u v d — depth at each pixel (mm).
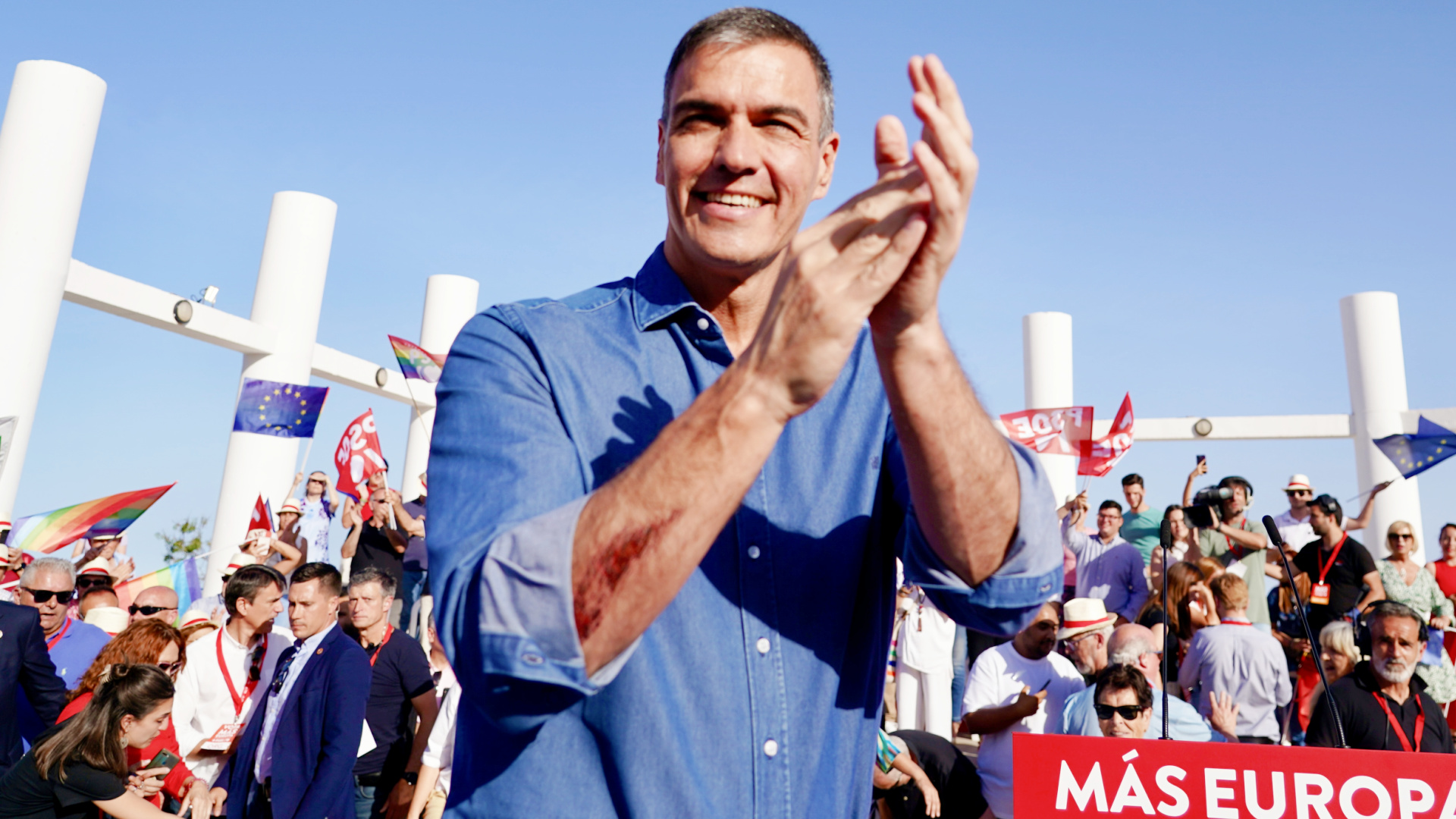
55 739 4207
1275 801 1904
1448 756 1855
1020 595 857
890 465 1006
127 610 8297
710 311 1049
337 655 4617
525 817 827
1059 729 5039
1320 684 5816
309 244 10008
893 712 8109
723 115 986
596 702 834
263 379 9648
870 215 649
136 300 8352
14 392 7273
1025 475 843
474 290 12055
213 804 4789
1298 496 9000
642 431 937
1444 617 7281
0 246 7348
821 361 637
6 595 7211
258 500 8758
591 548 661
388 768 5379
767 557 922
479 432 861
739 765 854
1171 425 12094
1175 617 6301
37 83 7586
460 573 741
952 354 759
